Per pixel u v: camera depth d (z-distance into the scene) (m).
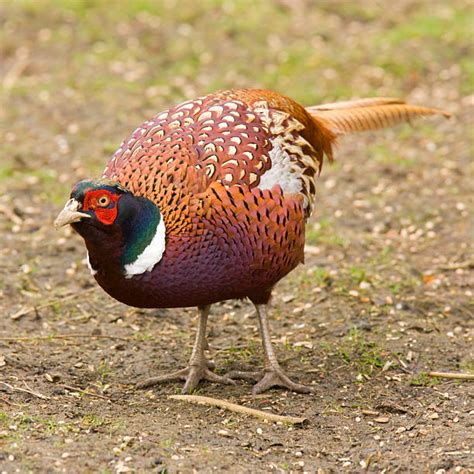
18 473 7.04
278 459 7.69
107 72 17.38
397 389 8.98
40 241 12.04
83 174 13.88
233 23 19.06
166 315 10.50
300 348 9.78
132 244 7.71
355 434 8.18
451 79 17.08
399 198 13.38
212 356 9.70
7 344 9.67
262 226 8.06
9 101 16.25
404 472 7.54
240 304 10.77
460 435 8.07
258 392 8.93
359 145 15.09
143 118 15.77
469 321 10.37
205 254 7.89
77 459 7.30
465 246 12.05
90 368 9.31
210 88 16.70
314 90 16.55
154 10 19.56
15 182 13.55
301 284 11.09
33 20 19.27
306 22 19.28
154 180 7.89
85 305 10.64
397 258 11.79
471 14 19.50
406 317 10.38
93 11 19.58
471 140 15.05
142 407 8.57
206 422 8.27
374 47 18.14
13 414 8.09
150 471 7.21
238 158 8.03
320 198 13.41
